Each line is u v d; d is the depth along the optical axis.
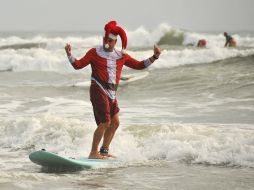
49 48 103.56
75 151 24.19
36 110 37.31
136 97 45.28
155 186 18.17
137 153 23.30
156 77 55.53
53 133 26.98
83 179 19.17
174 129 26.56
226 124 30.06
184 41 111.12
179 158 22.56
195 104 39.19
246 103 38.50
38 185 17.97
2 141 27.06
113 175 19.86
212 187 17.92
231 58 65.31
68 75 64.25
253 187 17.80
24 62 71.56
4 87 52.16
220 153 22.09
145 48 96.19
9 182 18.08
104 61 21.53
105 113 21.48
